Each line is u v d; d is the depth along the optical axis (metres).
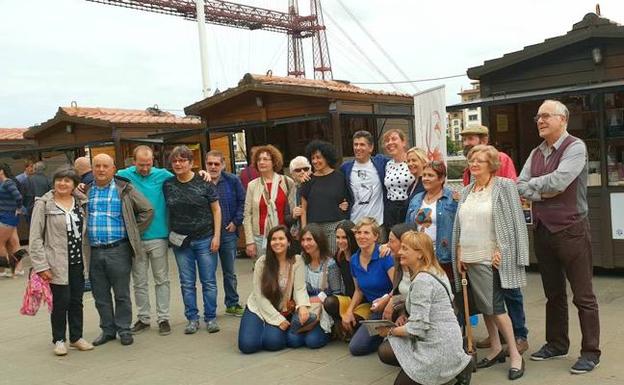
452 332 3.85
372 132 9.91
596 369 4.33
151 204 6.00
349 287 5.41
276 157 6.42
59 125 12.61
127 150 11.82
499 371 4.43
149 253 6.10
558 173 4.21
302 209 6.01
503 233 4.30
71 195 5.73
